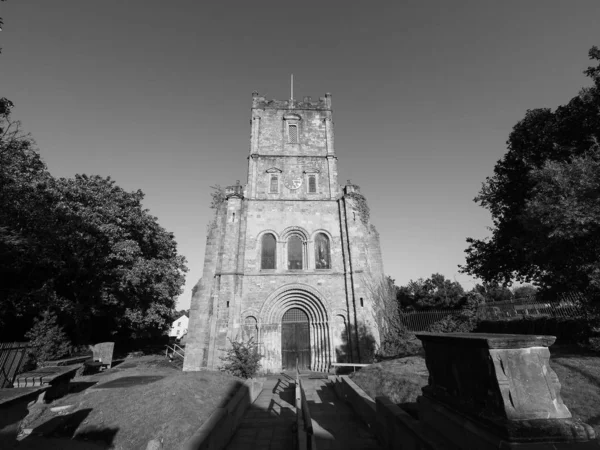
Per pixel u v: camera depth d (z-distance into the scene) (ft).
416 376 37.78
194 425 31.30
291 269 92.58
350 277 90.27
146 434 31.04
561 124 67.36
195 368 78.69
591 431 10.94
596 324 51.75
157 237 126.62
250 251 92.53
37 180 75.92
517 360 12.10
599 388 30.12
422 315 98.84
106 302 99.14
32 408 40.42
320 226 97.25
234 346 66.44
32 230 72.08
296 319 90.58
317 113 113.50
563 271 53.06
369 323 85.05
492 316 94.22
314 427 32.68
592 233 44.65
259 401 51.24
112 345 89.76
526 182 70.49
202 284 86.99
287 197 100.37
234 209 94.32
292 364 86.28
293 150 107.55
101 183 108.78
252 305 86.94
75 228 80.02
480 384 12.92
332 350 84.33
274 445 30.14
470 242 85.20
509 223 74.59
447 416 15.01
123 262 97.30
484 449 11.87
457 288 149.18
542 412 11.34
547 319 62.49
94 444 31.53
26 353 53.67
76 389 52.95
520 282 78.54
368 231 102.73
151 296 118.52
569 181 44.09
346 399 46.09
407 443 19.69
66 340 71.51
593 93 58.59
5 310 75.61
